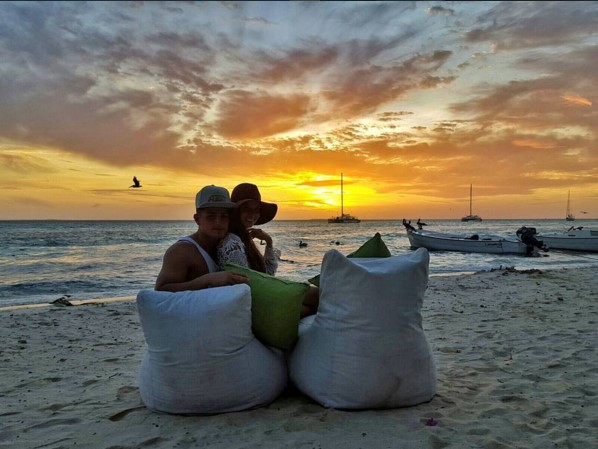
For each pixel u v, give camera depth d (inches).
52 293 526.0
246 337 122.8
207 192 134.4
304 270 770.2
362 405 120.3
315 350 126.5
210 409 120.4
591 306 319.3
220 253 138.2
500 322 266.1
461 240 1087.6
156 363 121.7
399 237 2185.0
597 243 1085.1
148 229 3654.0
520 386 148.8
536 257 989.2
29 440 111.2
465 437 108.7
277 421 116.3
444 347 207.0
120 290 550.3
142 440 108.5
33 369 182.9
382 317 118.9
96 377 169.2
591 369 169.0
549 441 108.2
